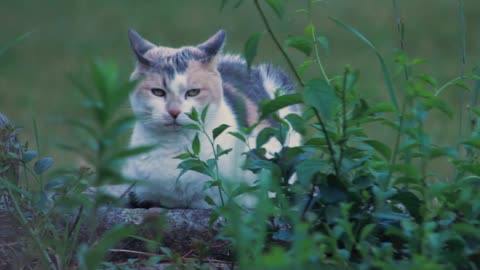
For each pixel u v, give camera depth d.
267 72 10.98
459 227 5.51
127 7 27.25
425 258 5.29
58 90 20.20
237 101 9.67
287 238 6.27
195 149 6.94
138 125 8.99
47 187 6.71
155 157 8.68
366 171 6.42
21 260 6.51
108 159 5.04
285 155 6.60
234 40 22.73
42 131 16.78
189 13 26.03
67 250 6.76
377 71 19.72
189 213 7.46
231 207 6.29
